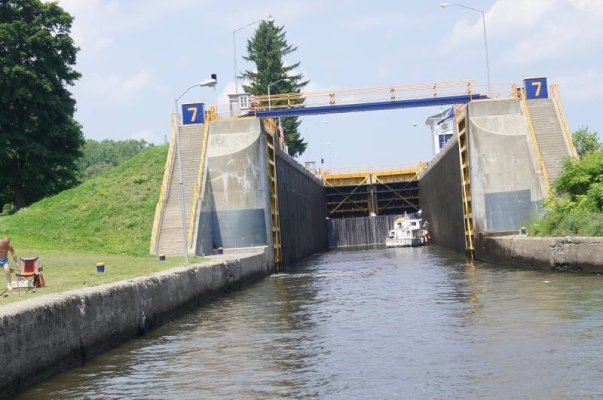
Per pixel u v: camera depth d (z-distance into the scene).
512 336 19.02
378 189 100.50
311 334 21.70
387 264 55.72
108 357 19.48
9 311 15.23
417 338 19.80
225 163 53.09
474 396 13.35
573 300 25.20
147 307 24.41
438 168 78.94
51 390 15.48
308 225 80.69
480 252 53.53
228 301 33.44
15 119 67.25
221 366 17.47
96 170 194.62
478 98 57.84
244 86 116.06
